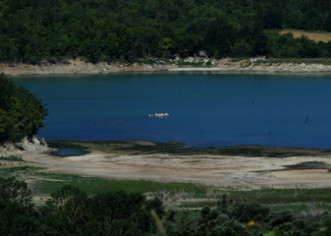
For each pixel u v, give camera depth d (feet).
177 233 160.66
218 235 161.07
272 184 293.43
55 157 377.09
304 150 393.09
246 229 167.94
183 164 347.77
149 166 342.64
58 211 169.89
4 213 170.60
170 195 261.85
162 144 423.64
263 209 198.49
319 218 192.75
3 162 350.64
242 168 334.03
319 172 321.32
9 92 421.18
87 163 354.95
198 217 197.98
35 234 162.50
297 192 272.31
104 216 170.50
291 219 190.80
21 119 402.93
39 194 253.44
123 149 405.80
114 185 279.69
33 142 411.95
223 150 396.78
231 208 212.64
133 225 165.48
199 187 283.18
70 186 179.73
